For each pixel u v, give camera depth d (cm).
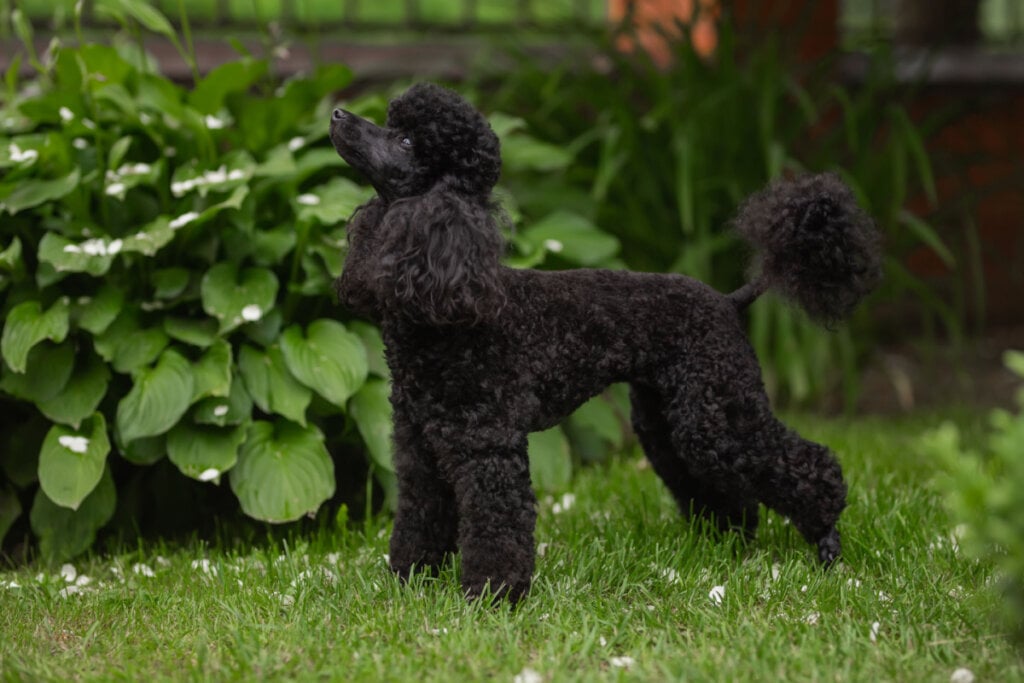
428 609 364
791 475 394
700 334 391
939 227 803
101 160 511
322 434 495
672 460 436
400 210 344
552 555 422
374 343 523
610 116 725
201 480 472
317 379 477
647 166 737
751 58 758
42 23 800
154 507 516
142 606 392
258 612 374
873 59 768
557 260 590
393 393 380
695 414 387
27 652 346
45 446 462
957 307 810
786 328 691
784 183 410
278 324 506
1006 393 796
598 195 664
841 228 392
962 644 336
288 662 327
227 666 323
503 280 356
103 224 518
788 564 401
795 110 759
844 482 401
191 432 475
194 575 426
